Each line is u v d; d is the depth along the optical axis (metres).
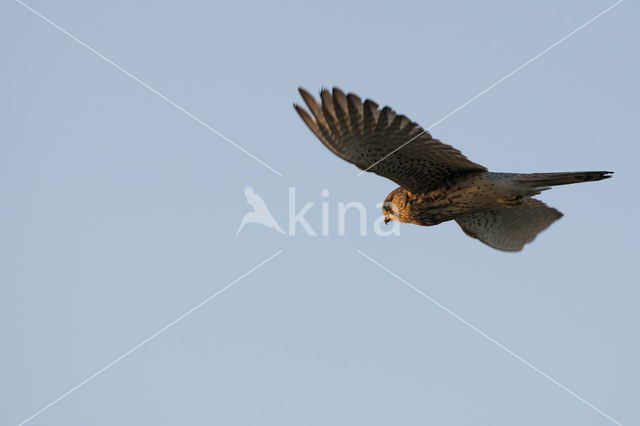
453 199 13.56
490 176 13.14
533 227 15.88
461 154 12.40
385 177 13.41
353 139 12.41
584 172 12.67
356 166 13.00
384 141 12.33
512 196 13.16
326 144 12.63
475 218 16.06
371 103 11.73
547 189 13.00
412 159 12.84
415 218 14.27
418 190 13.86
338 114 12.12
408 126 11.82
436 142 12.15
